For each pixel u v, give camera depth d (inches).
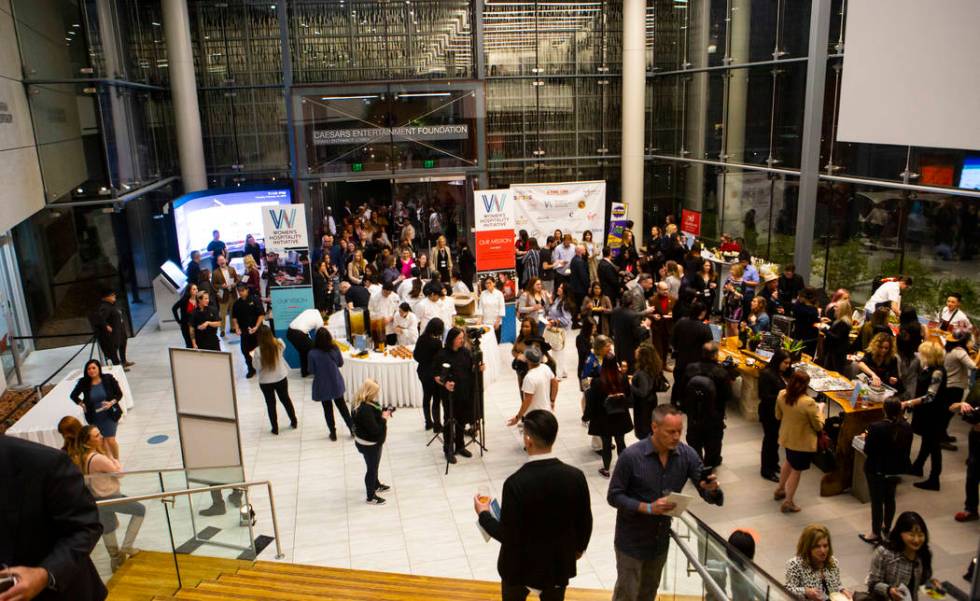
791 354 370.6
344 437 395.2
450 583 244.2
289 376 486.3
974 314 422.0
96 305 578.6
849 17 269.7
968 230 418.6
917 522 197.9
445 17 737.6
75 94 549.0
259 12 722.8
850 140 269.4
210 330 464.4
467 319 478.9
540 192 704.4
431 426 397.7
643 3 729.0
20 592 66.5
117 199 569.6
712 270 534.3
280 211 478.6
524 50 761.0
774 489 319.9
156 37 711.1
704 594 154.4
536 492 127.5
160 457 382.3
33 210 514.0
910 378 341.4
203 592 219.0
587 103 784.9
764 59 579.5
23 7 519.2
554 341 465.4
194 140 720.3
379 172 752.3
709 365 329.4
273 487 341.7
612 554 276.7
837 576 203.0
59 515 74.4
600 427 326.0
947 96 220.8
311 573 250.2
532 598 165.8
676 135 736.3
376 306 480.7
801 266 544.1
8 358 506.9
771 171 576.4
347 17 730.2
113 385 349.7
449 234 807.7
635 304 461.1
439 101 747.4
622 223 671.8
